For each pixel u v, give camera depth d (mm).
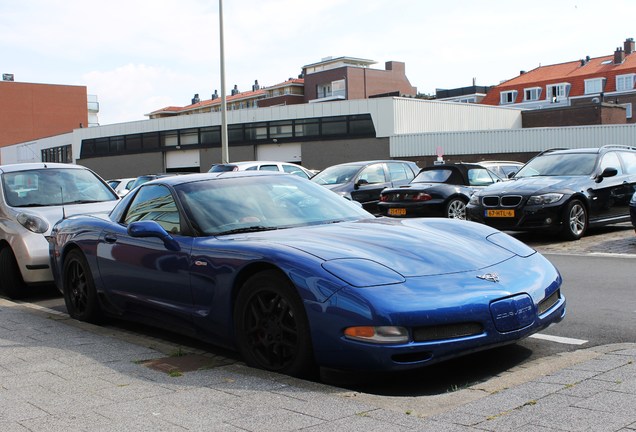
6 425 3004
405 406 3275
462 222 4887
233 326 4195
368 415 2982
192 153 55469
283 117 50500
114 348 4648
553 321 4129
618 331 4930
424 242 4188
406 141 46031
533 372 3896
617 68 74688
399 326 3430
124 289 5258
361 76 89500
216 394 3389
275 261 3848
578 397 3141
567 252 9430
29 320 5859
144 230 4676
